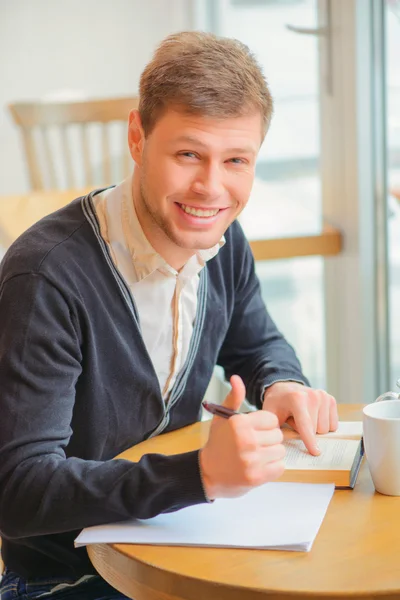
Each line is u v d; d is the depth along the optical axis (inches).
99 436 65.5
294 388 70.0
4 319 59.7
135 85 214.5
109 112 160.4
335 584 46.8
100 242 63.7
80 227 63.9
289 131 141.3
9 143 211.3
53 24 208.8
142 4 210.4
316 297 138.0
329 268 131.6
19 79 210.4
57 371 59.2
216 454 52.0
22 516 55.4
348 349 128.6
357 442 64.7
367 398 125.4
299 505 55.4
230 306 74.4
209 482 52.4
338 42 119.5
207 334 71.6
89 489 54.1
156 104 58.1
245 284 77.0
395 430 55.9
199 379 71.7
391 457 56.3
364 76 115.6
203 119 56.9
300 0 133.1
